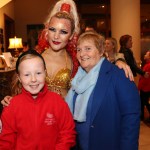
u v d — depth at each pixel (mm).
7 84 3691
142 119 5426
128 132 1623
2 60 4867
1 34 7938
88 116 1672
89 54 1703
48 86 1919
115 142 1663
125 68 1715
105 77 1674
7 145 1604
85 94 1697
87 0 9695
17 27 10125
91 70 1722
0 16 7918
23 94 1629
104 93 1646
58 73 1937
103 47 1752
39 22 10094
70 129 1660
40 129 1580
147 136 4453
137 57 7020
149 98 5387
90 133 1665
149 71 5188
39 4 10055
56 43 1899
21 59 1619
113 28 7098
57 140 1645
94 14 10016
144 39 10125
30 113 1591
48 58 1990
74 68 1999
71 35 1983
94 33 1759
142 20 10164
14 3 10016
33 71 1590
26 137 1577
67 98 1830
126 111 1632
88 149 1678
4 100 1684
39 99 1609
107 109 1645
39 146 1575
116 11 6977
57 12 1977
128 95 1628
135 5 6918
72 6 2068
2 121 1611
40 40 2102
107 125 1645
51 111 1620
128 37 5043
